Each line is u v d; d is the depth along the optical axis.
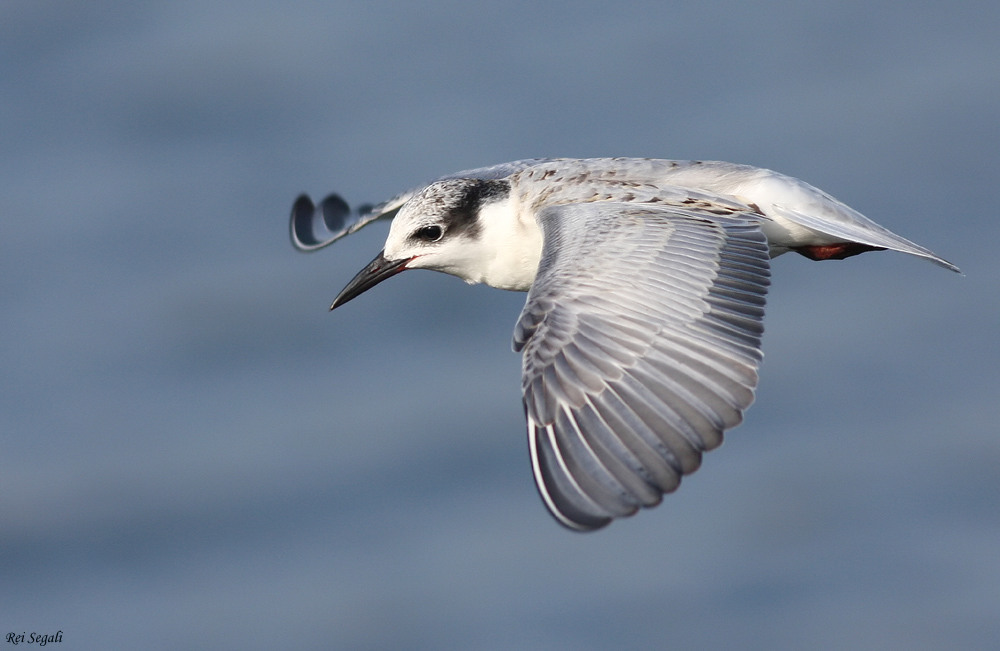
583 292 8.59
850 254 10.89
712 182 10.52
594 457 7.89
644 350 8.26
